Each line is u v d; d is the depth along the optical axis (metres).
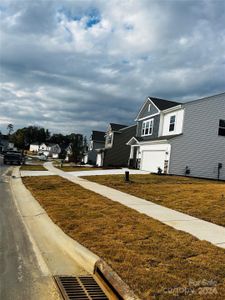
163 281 4.98
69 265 6.12
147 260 5.91
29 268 5.84
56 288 5.08
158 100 32.06
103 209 10.84
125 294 4.61
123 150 45.56
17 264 5.98
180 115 25.97
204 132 25.62
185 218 9.88
